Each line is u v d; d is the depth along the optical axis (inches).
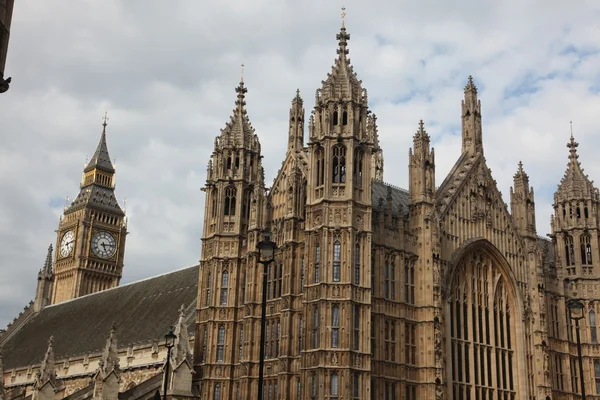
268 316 2684.5
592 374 3208.7
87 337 4001.0
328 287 2406.5
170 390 2652.6
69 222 5910.4
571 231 3393.2
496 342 2915.8
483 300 2920.8
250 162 3029.0
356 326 2401.6
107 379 2741.1
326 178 2512.3
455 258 2807.6
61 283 5767.7
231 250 2891.2
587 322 3280.0
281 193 2876.5
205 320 2851.9
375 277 2551.7
